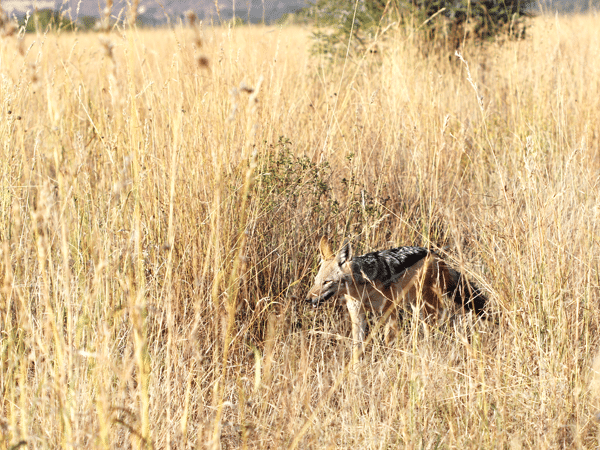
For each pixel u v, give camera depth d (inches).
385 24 754.8
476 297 343.6
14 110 323.9
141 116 418.3
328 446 217.8
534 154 307.6
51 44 407.5
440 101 561.6
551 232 319.9
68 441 181.9
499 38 818.8
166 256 302.4
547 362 264.2
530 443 230.7
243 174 339.6
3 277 259.4
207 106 369.7
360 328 327.0
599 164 486.3
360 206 400.5
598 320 290.7
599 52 636.1
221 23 398.9
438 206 420.2
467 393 248.4
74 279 275.3
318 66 669.3
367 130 479.8
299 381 261.6
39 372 241.9
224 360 212.2
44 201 179.2
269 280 346.0
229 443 240.5
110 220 288.7
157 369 265.6
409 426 234.5
